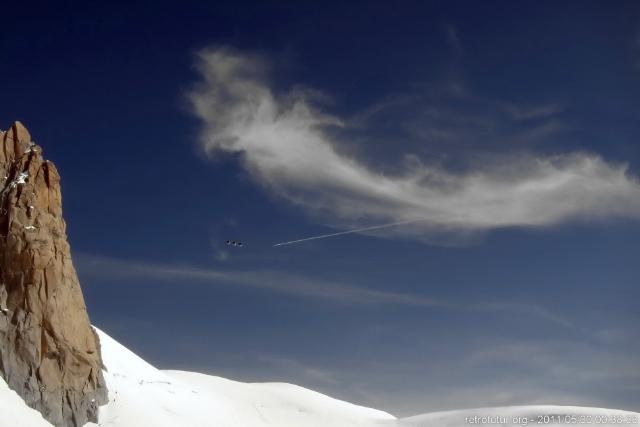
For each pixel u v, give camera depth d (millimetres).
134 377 156125
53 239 128125
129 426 129125
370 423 199125
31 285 123562
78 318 128750
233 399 191875
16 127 137875
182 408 154250
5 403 111375
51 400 119188
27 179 129500
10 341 119562
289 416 191750
